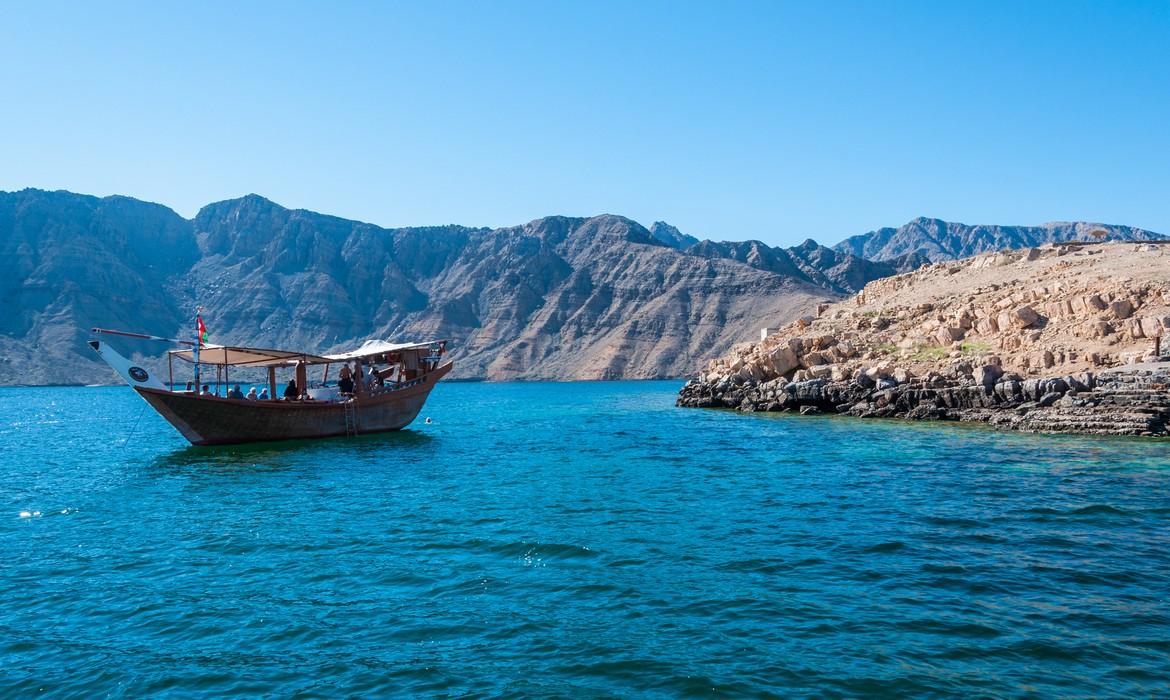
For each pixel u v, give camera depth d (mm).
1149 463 31172
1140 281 53719
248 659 12758
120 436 60062
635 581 16375
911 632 13219
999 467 31078
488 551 19141
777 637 13102
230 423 44312
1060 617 13805
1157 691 10922
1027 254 78875
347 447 44562
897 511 23000
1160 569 16656
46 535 22141
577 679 11703
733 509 23812
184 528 22688
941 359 56188
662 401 100250
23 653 13234
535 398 131125
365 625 14156
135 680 12094
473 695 11266
